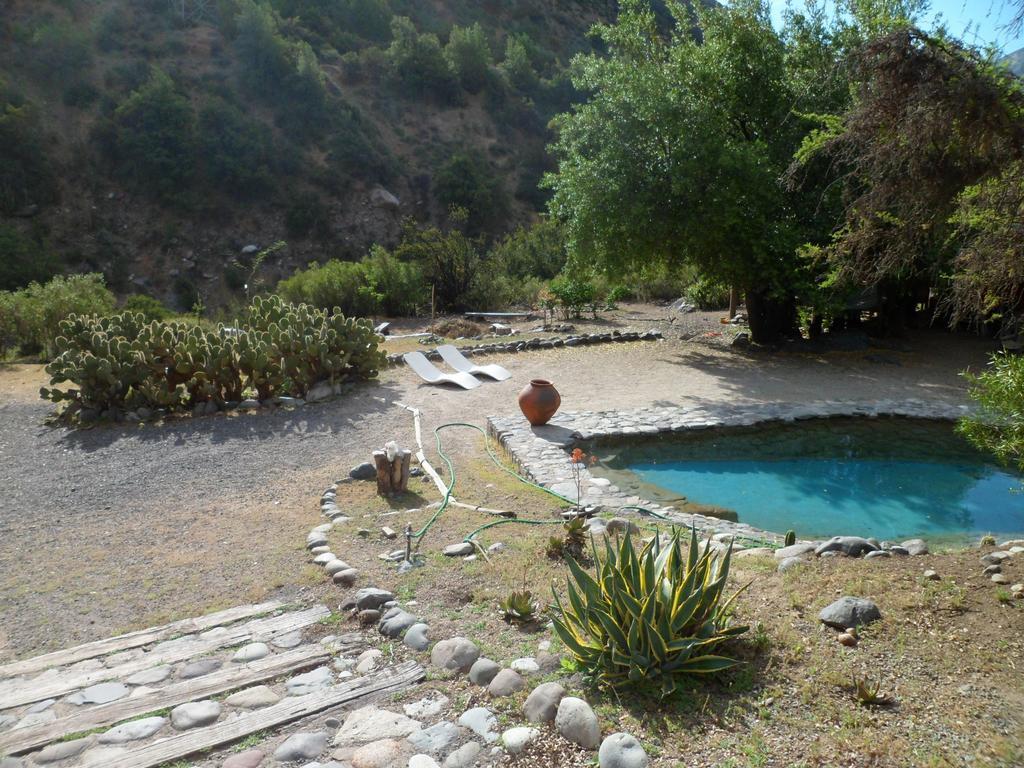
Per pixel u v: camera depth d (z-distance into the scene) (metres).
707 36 15.57
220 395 10.92
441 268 22.52
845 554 4.87
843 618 3.69
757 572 4.61
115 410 10.45
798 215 14.56
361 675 3.66
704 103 14.62
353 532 6.05
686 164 13.72
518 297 23.55
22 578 5.43
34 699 3.61
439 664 3.69
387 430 9.90
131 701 3.52
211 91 40.75
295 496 7.31
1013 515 7.36
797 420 10.39
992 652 3.36
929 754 2.67
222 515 6.78
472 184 43.12
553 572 4.86
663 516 6.64
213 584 5.16
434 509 6.70
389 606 4.45
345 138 41.94
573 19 67.88
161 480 7.91
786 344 15.52
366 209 40.06
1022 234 3.99
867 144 4.18
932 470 8.68
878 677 3.21
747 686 3.22
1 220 32.84
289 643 4.13
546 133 50.88
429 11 58.03
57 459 8.77
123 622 4.63
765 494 7.96
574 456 6.27
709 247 14.26
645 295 23.98
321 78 44.03
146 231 35.41
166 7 44.69
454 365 13.52
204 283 34.53
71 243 33.72
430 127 47.19
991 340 16.27
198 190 37.16
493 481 7.80
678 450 9.41
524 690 3.34
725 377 13.02
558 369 13.82
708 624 3.51
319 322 12.65
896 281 14.42
